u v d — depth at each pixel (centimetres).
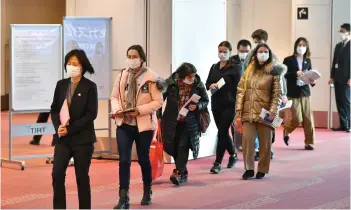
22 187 930
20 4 2000
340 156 1195
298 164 1114
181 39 1134
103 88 1114
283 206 820
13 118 1747
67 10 1175
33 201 845
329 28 1570
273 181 971
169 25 1119
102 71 1112
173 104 926
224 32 1207
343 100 1520
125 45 1139
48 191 904
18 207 812
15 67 1062
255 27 1673
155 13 1123
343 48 1504
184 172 955
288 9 1644
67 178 988
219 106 1020
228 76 1013
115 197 865
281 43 1655
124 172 777
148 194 817
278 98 952
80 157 691
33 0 2027
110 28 1114
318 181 973
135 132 786
